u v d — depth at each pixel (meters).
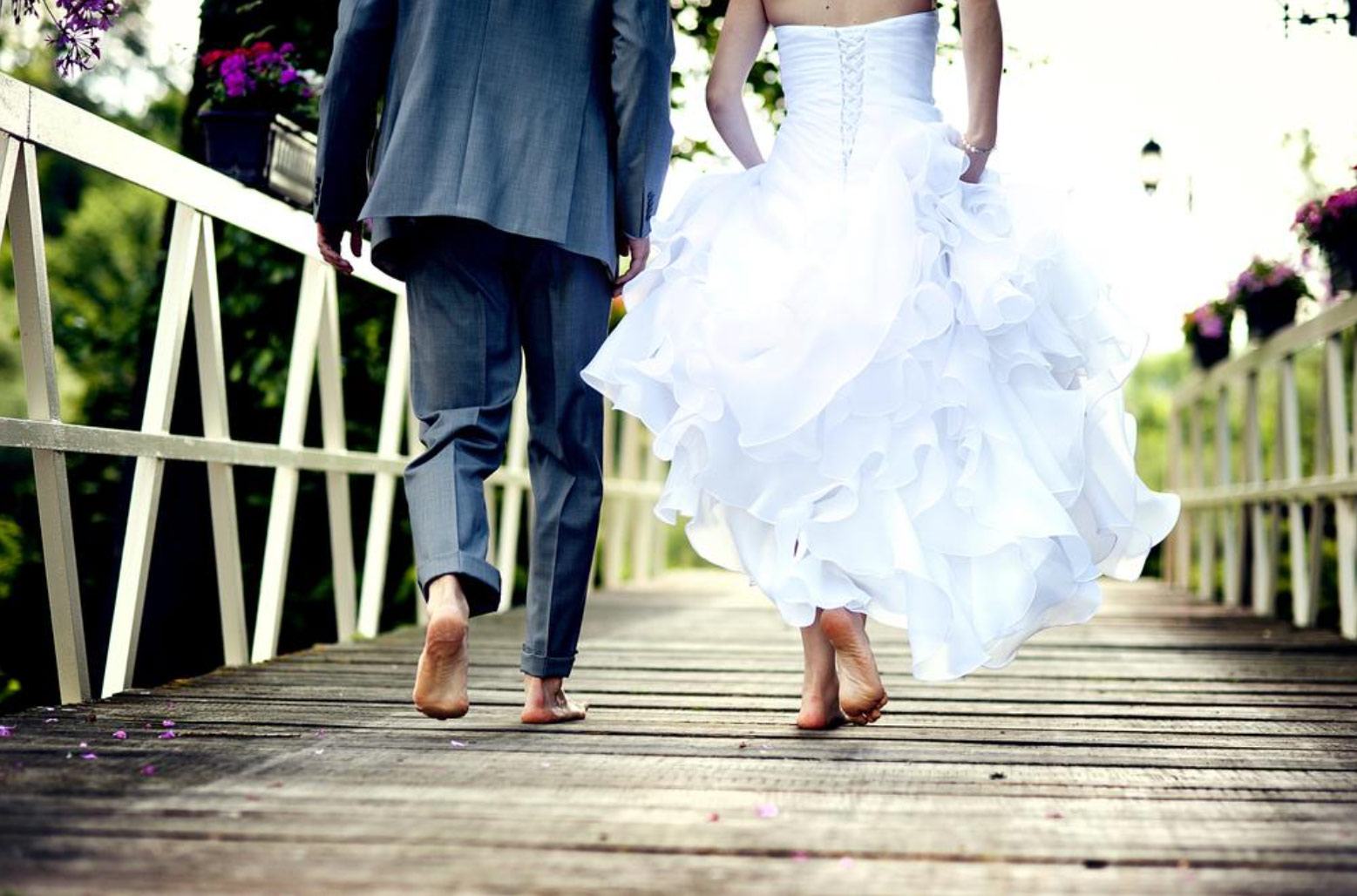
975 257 3.61
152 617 6.96
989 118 3.75
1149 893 2.17
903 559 3.41
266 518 8.19
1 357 21.88
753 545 3.68
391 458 6.34
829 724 3.67
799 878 2.23
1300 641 6.33
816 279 3.52
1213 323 10.10
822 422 3.52
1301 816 2.71
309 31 6.95
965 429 3.53
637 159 3.53
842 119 3.69
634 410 3.57
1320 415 7.47
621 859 2.32
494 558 9.60
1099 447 3.86
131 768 3.00
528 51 3.50
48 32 4.29
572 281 3.57
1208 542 9.90
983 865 2.33
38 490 3.84
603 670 5.06
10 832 2.43
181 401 7.11
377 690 4.30
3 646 9.33
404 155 3.43
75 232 20.41
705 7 8.00
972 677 4.87
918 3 3.77
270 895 2.09
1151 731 3.73
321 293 5.58
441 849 2.37
